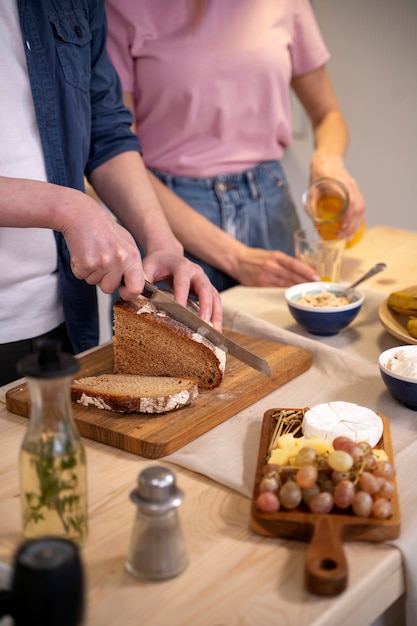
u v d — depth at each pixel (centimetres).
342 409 115
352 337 159
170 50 201
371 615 90
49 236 155
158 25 201
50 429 87
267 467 100
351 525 92
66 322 166
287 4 216
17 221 128
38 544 71
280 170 230
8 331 157
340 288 167
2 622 76
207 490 106
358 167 356
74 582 68
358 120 348
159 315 134
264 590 86
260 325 157
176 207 201
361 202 200
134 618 82
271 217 224
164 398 121
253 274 191
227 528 97
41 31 150
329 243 181
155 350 134
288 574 88
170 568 88
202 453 114
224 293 186
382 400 130
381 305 163
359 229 202
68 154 159
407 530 95
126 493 106
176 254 153
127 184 167
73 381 134
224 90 205
